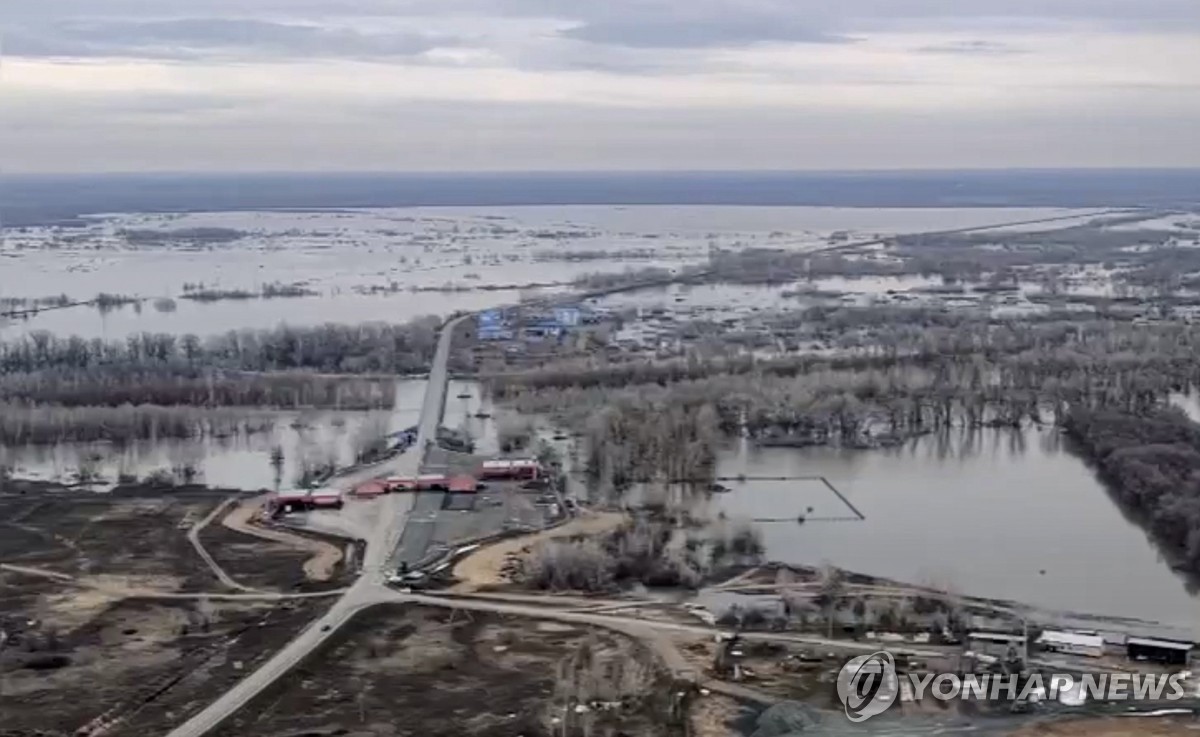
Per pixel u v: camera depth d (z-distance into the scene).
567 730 116.94
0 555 174.00
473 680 130.12
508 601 153.25
